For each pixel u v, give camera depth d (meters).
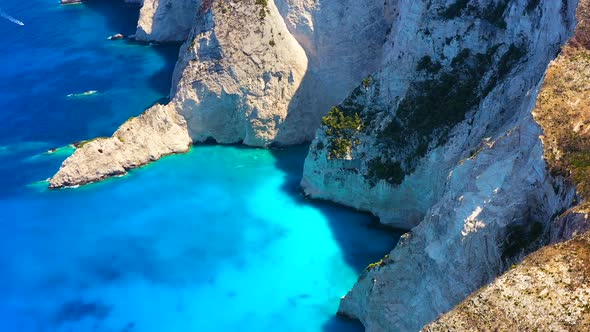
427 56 65.62
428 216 50.53
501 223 43.69
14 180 76.06
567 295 33.06
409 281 50.22
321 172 68.44
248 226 67.25
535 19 56.16
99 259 64.38
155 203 71.44
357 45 78.31
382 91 68.12
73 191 73.88
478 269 44.34
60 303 59.88
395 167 64.25
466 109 60.88
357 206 67.81
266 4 78.12
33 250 66.00
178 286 60.69
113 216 69.88
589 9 49.44
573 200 39.97
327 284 59.69
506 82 55.44
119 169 75.75
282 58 77.56
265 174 74.69
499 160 46.69
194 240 65.94
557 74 46.84
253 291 59.56
